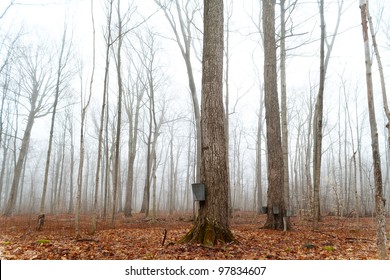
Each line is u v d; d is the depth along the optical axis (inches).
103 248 255.9
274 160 418.0
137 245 272.8
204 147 270.7
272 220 410.9
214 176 264.1
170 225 526.3
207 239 250.2
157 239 312.8
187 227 478.0
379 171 185.2
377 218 184.4
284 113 493.7
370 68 191.0
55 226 462.3
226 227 262.2
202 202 265.7
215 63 282.2
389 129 205.3
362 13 200.4
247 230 402.0
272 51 438.6
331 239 324.5
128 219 695.7
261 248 260.5
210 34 288.8
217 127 271.1
